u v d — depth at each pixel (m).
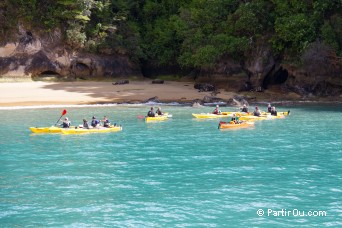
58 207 19.47
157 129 39.75
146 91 69.56
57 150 31.00
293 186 22.36
